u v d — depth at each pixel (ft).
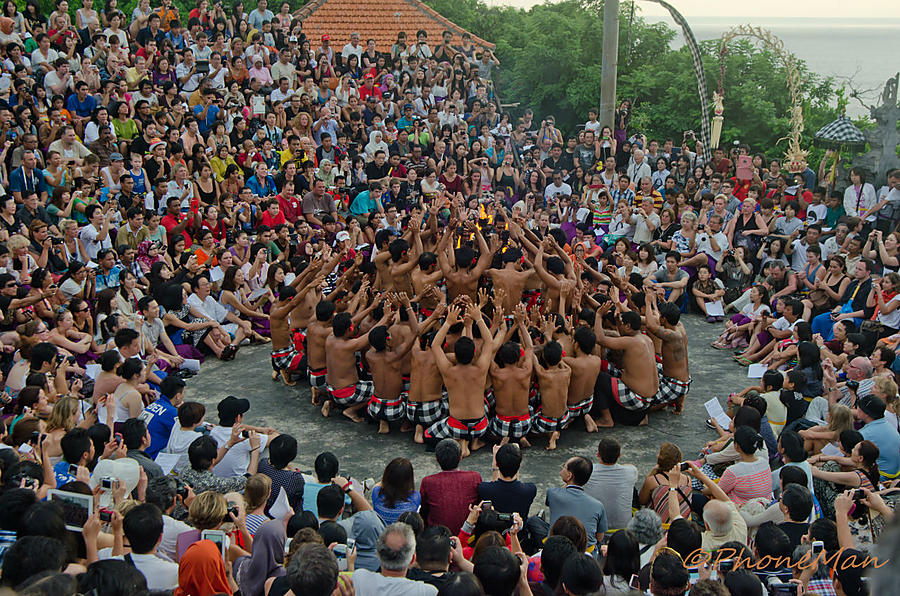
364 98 68.59
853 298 38.09
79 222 44.50
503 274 32.83
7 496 18.24
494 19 125.08
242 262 43.57
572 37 97.66
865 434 25.75
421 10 96.37
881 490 23.18
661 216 49.85
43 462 21.61
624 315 30.96
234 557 18.72
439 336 28.99
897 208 46.91
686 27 74.18
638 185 59.57
